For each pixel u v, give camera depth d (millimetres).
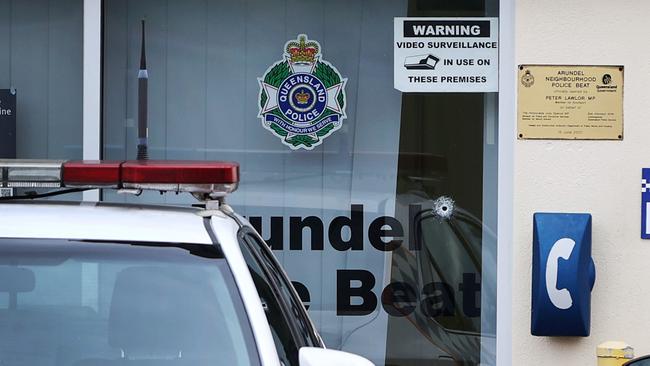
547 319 11078
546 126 11359
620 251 11336
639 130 11328
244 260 5992
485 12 11883
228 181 6367
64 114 11922
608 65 11359
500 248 11766
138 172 6293
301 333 6652
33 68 11898
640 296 11344
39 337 5691
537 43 11383
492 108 11906
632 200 11328
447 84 11930
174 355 5621
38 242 5926
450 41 11914
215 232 6129
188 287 5828
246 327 5648
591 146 11352
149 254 5934
